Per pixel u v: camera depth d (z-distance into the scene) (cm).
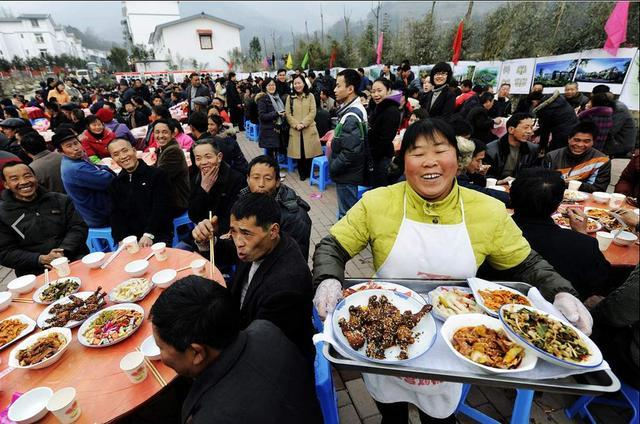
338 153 397
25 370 147
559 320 108
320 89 1020
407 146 122
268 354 115
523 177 185
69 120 711
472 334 109
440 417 146
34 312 189
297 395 115
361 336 108
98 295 196
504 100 741
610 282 212
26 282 212
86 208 339
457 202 129
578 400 196
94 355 154
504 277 162
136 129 723
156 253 236
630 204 297
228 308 107
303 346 168
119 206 313
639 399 158
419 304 124
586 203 297
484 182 330
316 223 485
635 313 126
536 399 214
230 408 100
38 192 285
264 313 153
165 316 101
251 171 226
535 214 185
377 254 144
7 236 274
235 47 3738
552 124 481
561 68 721
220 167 293
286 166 771
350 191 412
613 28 607
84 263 230
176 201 370
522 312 111
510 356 99
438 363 102
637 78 587
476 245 131
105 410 127
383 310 120
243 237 155
